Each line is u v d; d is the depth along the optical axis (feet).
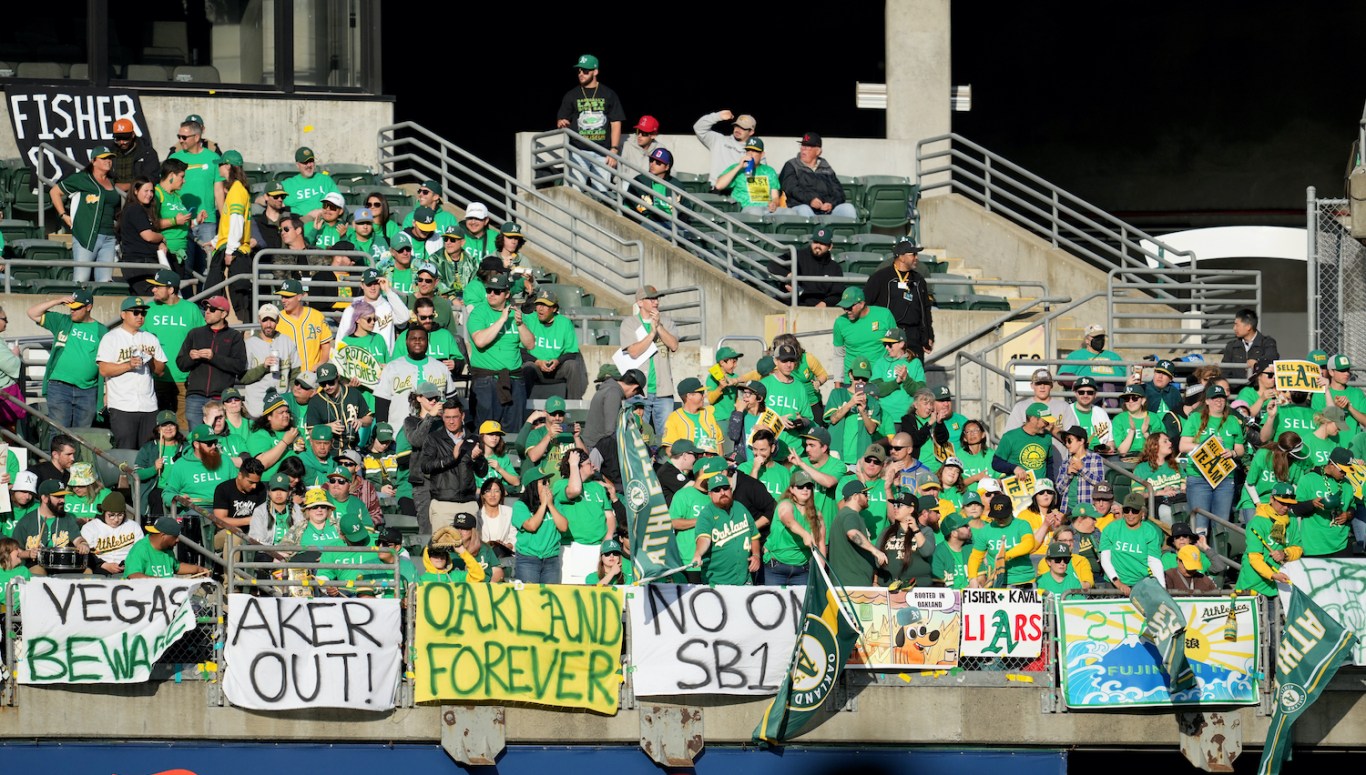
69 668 175.42
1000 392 256.32
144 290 232.94
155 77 295.07
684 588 180.96
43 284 242.78
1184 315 262.47
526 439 200.95
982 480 189.88
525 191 288.92
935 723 183.42
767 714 180.04
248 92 298.15
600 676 180.24
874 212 294.25
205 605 179.22
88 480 193.36
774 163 304.91
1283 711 183.32
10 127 290.35
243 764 178.81
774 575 188.03
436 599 179.32
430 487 196.75
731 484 183.11
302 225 246.68
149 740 178.19
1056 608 183.52
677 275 268.21
